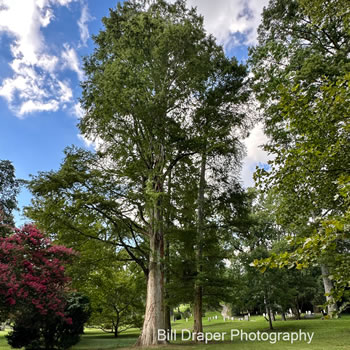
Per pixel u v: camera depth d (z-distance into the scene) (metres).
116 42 12.25
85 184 11.49
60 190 11.09
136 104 11.09
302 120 4.21
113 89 10.82
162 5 13.74
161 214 12.73
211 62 14.15
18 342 9.09
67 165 11.44
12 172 21.72
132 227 13.25
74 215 11.66
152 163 13.45
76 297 11.19
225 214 14.98
